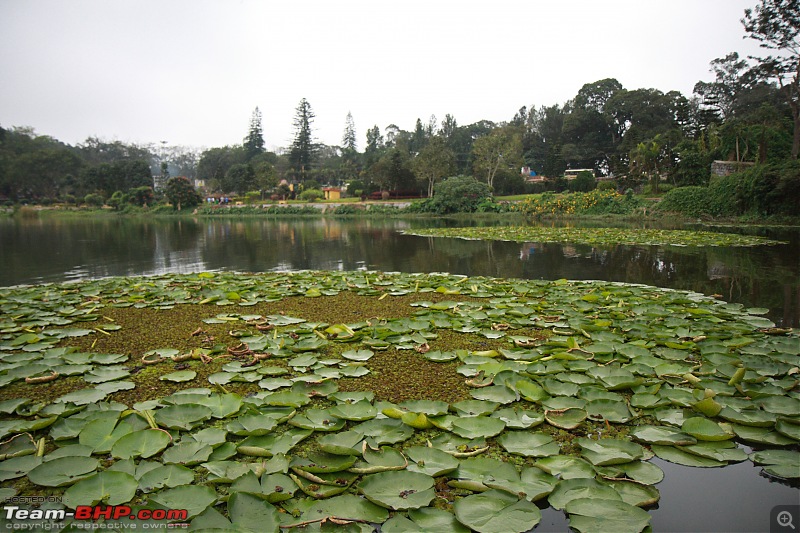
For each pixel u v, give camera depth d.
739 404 3.06
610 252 12.41
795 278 8.27
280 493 2.11
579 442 2.64
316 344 4.27
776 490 2.34
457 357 4.04
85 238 19.38
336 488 2.21
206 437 2.64
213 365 3.92
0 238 19.39
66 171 61.94
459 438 2.68
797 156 26.02
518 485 2.24
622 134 58.62
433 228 22.44
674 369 3.64
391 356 4.13
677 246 13.39
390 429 2.74
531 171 63.59
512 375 3.51
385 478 2.25
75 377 3.65
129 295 6.88
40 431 2.81
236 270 10.42
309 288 7.27
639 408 3.10
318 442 2.58
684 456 2.57
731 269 9.35
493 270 9.88
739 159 30.33
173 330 4.97
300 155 63.25
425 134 79.19
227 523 1.94
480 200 36.59
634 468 2.43
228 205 50.97
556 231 18.47
